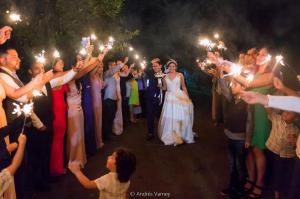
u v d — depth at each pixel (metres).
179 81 8.23
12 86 4.19
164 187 5.63
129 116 11.20
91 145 7.29
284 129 4.38
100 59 6.12
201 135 9.00
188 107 8.21
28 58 6.20
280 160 4.49
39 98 5.08
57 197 5.22
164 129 8.24
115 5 8.65
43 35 6.77
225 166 6.58
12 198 3.66
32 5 6.62
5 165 3.65
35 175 5.33
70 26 7.67
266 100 2.62
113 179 3.46
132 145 8.14
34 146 5.22
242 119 4.78
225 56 11.12
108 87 8.55
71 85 6.22
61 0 7.30
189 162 6.85
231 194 5.09
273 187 5.36
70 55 7.58
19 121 3.54
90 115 7.18
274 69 4.50
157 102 8.56
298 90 4.53
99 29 8.91
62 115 5.83
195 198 5.22
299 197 3.46
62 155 5.97
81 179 3.38
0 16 5.82
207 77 19.33
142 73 11.41
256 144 4.88
